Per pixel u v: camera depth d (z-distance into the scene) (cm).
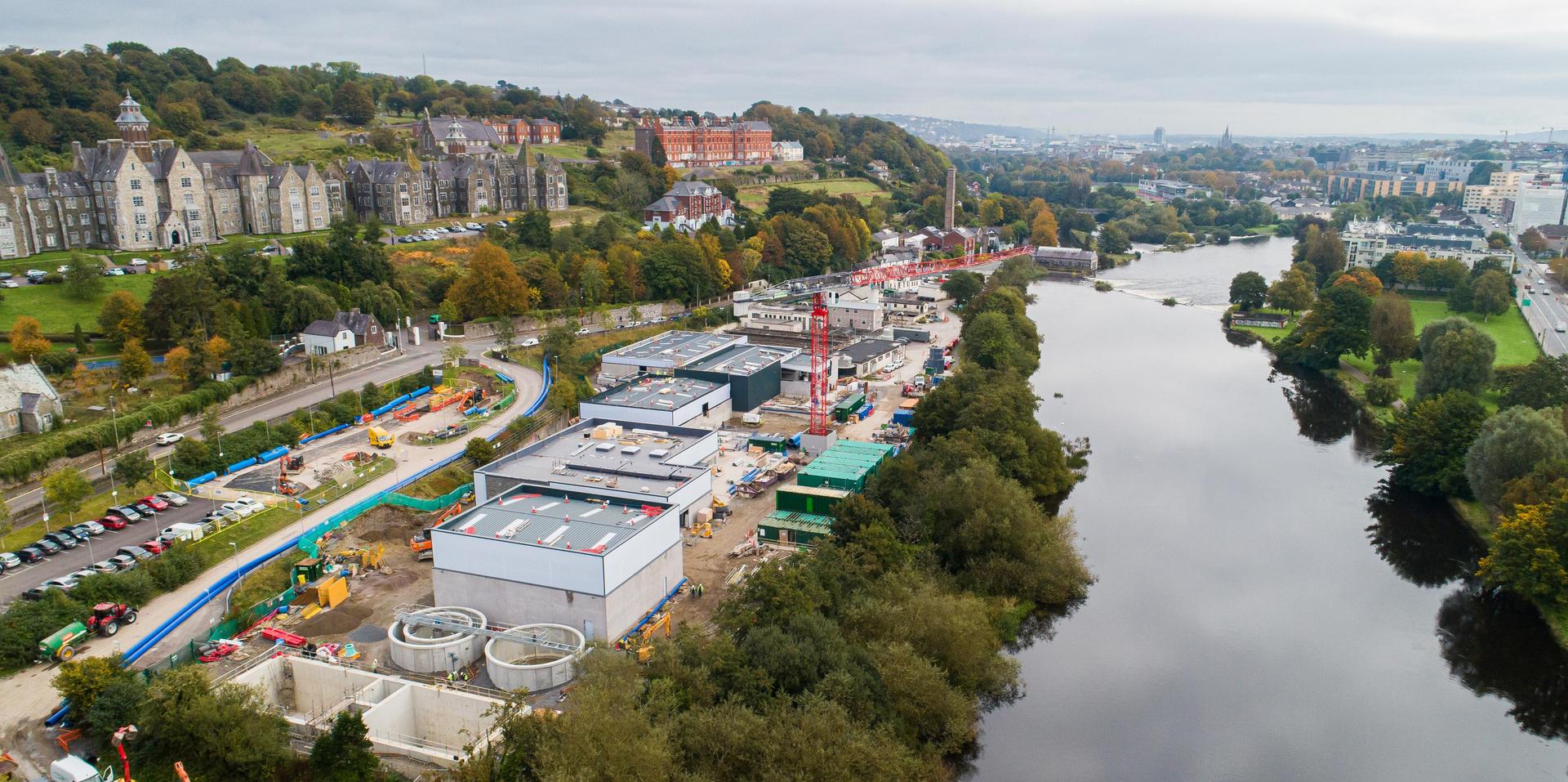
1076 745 11625
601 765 8381
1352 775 11175
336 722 9581
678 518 13575
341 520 14912
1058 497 18812
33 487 14862
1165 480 19812
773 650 10494
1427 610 14838
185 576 12900
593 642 10706
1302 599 15138
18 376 16300
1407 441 19150
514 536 12338
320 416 18800
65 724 9906
